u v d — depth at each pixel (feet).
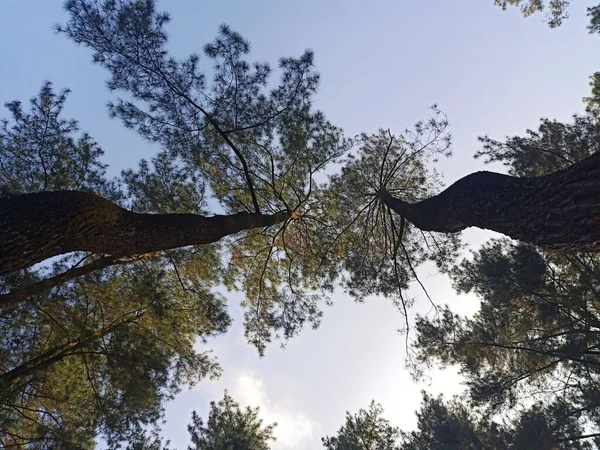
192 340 27.12
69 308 22.17
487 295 27.66
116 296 24.52
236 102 21.26
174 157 22.99
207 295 26.91
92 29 18.01
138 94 19.66
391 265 26.48
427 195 26.12
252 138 22.91
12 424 16.16
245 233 27.30
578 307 24.52
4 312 16.89
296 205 26.12
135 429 21.62
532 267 24.79
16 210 10.25
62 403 22.81
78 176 21.43
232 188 25.39
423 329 28.53
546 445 22.95
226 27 19.74
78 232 11.19
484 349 27.32
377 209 25.62
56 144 21.17
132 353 21.53
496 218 11.59
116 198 21.79
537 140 25.49
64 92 21.48
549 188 9.76
